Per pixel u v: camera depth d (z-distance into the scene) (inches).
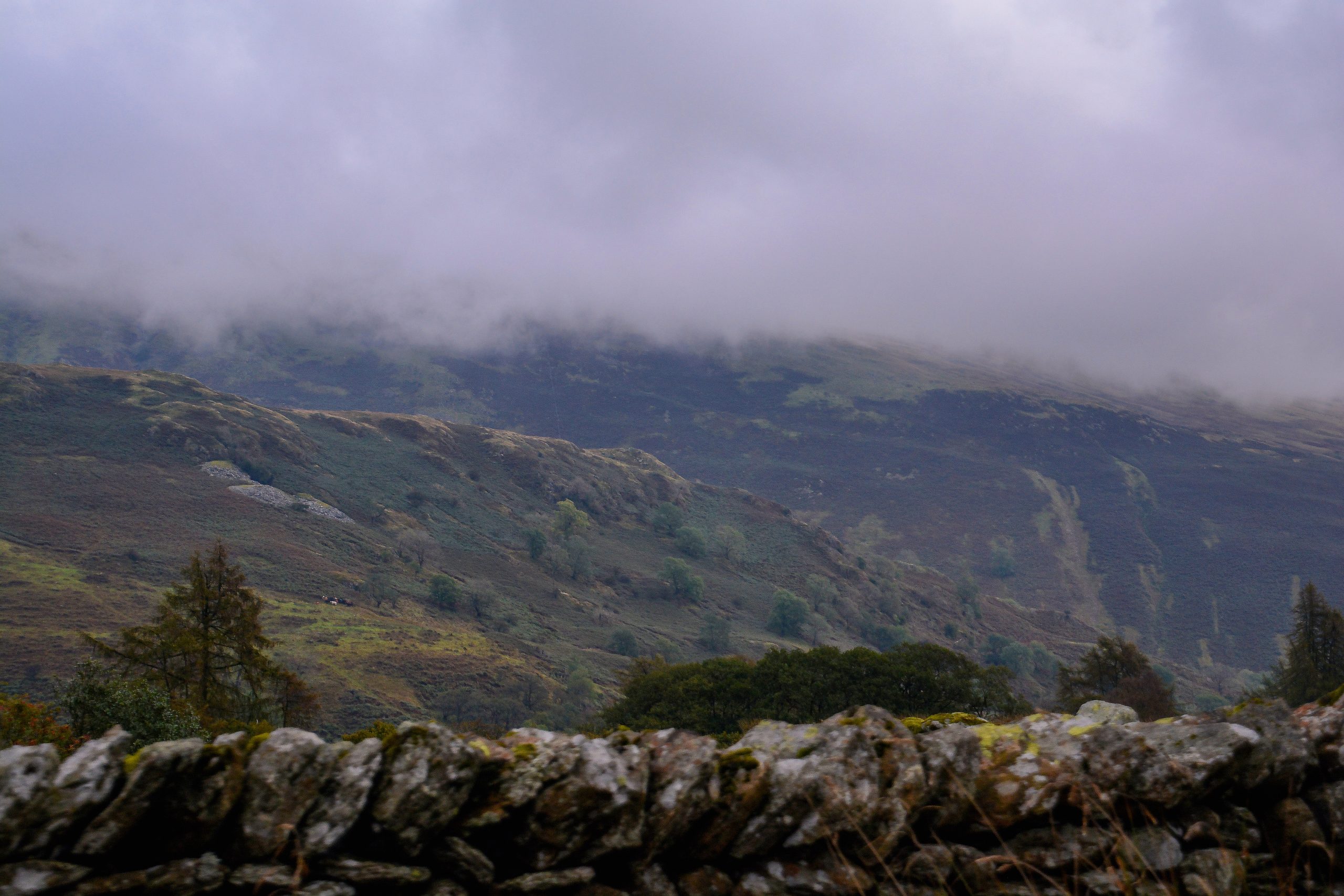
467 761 150.0
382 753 153.0
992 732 186.2
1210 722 181.9
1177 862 160.7
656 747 169.5
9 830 122.7
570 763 156.8
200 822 136.0
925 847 162.1
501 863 151.1
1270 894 161.5
